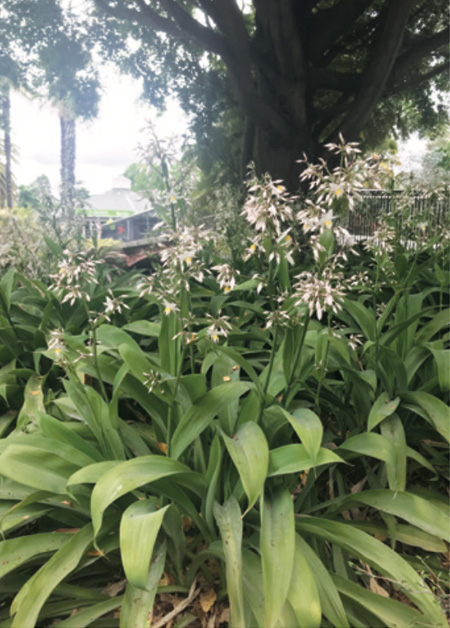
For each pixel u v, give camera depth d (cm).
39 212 437
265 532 176
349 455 226
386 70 844
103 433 215
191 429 197
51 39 1033
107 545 192
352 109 875
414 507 200
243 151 991
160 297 198
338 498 222
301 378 236
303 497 226
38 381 292
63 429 213
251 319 398
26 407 265
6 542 189
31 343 331
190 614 196
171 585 203
